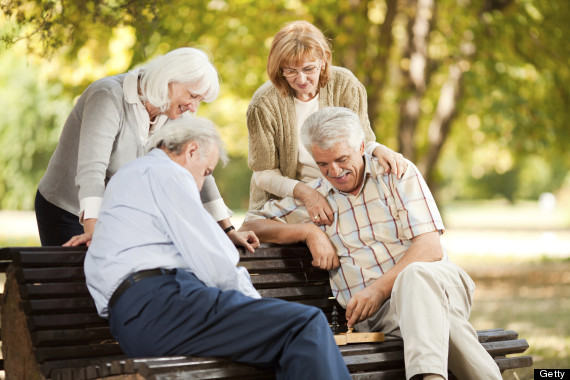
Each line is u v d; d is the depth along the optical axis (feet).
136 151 19.74
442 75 81.30
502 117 80.94
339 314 21.08
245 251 20.17
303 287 20.63
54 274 17.03
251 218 22.13
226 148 17.40
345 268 20.44
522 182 270.67
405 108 66.74
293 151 22.31
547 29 69.62
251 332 15.29
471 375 18.12
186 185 16.07
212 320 15.30
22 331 17.22
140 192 16.05
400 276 18.31
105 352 17.37
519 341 20.06
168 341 15.46
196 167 16.79
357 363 17.26
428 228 19.86
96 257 16.06
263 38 60.85
